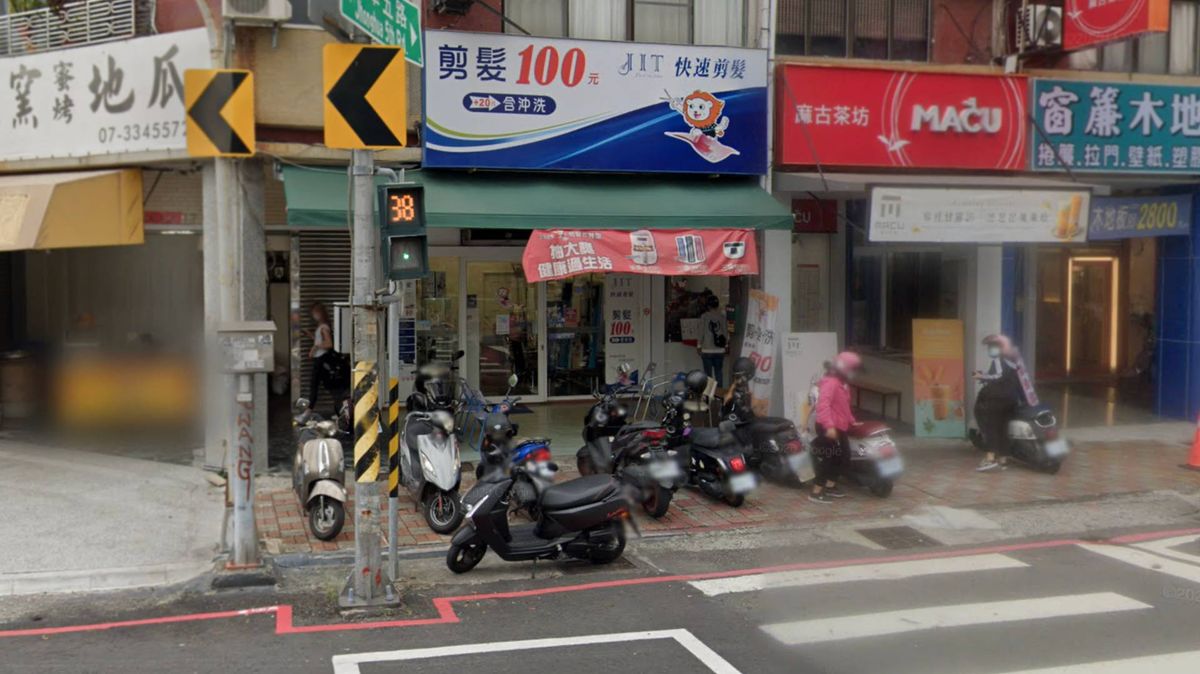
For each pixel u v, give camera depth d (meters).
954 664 6.52
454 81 12.47
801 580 8.57
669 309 16.86
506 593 8.27
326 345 13.86
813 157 13.43
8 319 15.52
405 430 11.05
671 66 13.20
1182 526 10.47
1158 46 15.43
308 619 7.60
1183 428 15.57
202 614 7.73
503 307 16.16
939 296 15.76
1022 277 16.80
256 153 11.73
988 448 12.83
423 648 6.93
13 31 13.29
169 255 14.57
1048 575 8.66
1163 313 16.30
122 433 14.28
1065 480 12.33
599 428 11.95
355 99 7.73
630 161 13.12
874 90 13.72
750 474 11.04
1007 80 14.10
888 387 16.23
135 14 12.31
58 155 12.73
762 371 13.50
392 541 8.44
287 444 13.67
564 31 13.32
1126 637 7.04
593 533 8.93
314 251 14.26
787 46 14.11
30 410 15.04
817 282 16.69
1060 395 18.47
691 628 7.34
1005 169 14.22
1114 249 19.84
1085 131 14.45
